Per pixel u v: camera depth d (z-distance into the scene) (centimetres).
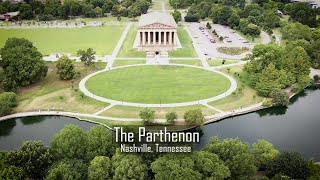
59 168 15900
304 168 16925
